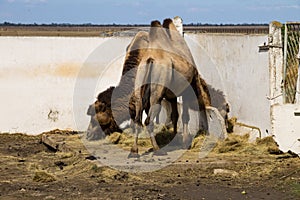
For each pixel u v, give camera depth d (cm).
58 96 1831
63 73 1830
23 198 1038
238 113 1648
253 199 1012
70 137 1659
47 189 1104
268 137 1428
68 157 1439
